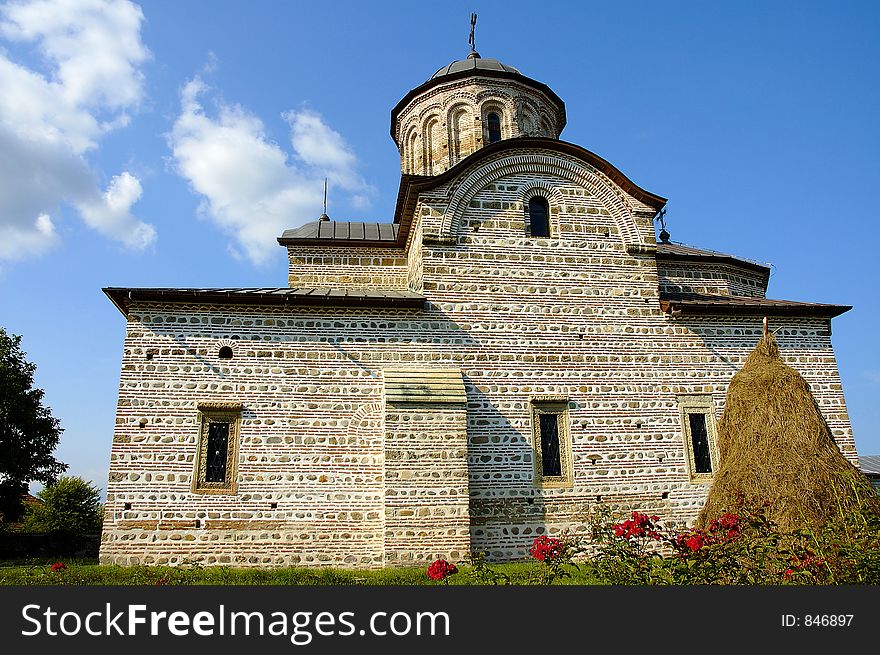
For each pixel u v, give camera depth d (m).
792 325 21.91
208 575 15.02
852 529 10.20
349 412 18.84
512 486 19.06
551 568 12.12
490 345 20.05
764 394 16.47
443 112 27.42
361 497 18.27
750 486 15.38
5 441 32.00
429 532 17.44
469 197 21.23
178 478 17.70
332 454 18.47
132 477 17.56
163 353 18.50
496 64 28.78
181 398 18.25
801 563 10.10
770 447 15.66
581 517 19.14
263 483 18.03
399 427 18.00
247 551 17.53
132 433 17.83
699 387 20.80
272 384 18.73
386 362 19.41
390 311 19.83
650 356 20.81
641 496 19.61
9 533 29.45
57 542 30.20
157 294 18.53
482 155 21.47
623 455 19.83
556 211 21.62
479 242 20.88
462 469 17.97
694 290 26.03
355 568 17.66
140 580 14.03
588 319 20.78
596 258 21.39
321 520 17.98
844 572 9.54
